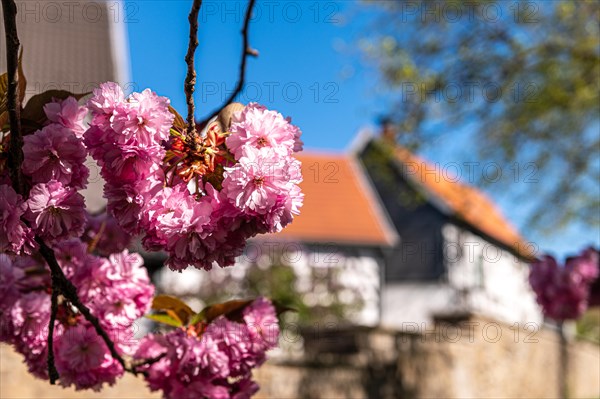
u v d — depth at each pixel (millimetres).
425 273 23562
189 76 1820
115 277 2676
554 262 6332
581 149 12648
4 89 1951
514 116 12578
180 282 14898
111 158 1779
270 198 1767
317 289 15875
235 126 1828
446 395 13586
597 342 19750
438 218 23266
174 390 2594
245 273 15055
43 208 1824
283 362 11656
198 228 1761
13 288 2668
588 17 12211
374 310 21312
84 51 9359
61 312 2686
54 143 1878
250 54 2359
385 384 12797
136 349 2729
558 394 17578
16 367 7953
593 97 12117
